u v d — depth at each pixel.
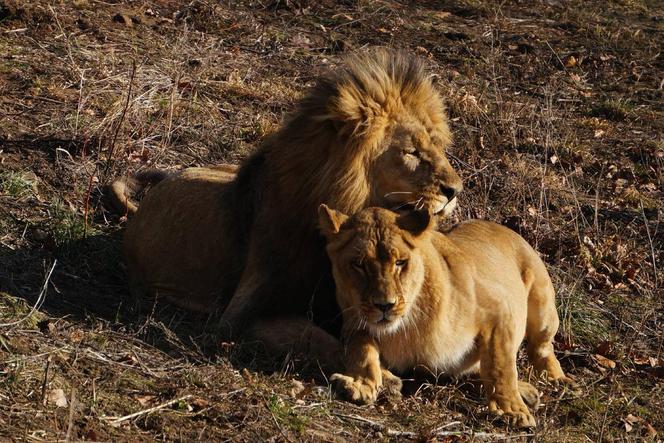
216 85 17.55
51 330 9.88
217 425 8.66
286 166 11.00
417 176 10.78
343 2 23.22
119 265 12.95
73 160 14.35
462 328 9.92
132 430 8.34
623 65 22.25
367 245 9.39
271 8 22.31
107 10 19.95
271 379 9.80
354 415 9.34
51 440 7.82
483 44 22.25
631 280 14.56
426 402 9.95
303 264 10.84
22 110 15.34
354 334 9.92
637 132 19.09
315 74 18.94
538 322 11.34
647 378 12.05
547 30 23.91
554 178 16.64
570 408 10.70
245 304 10.79
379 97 10.82
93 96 16.09
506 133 17.89
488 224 11.63
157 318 11.05
